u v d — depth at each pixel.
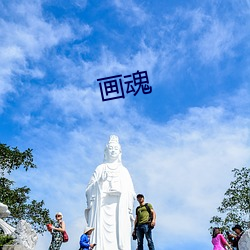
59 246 20.09
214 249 21.14
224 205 39.19
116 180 30.97
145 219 23.55
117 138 33.00
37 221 39.69
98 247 29.22
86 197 31.45
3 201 38.50
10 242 21.66
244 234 20.95
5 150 40.69
